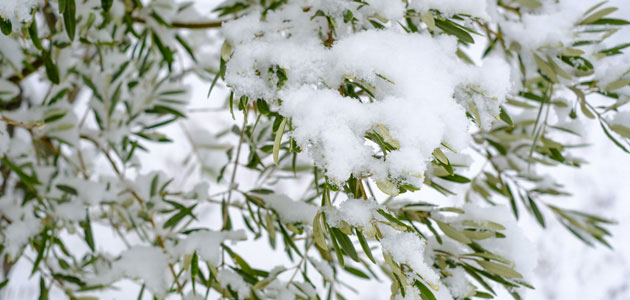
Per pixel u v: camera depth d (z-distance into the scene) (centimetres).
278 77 148
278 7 172
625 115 162
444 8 153
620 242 691
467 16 154
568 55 165
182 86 220
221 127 551
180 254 173
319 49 150
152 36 185
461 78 151
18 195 212
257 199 174
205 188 194
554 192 185
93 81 196
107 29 188
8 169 202
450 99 146
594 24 168
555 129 180
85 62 196
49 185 190
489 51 183
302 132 142
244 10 191
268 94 148
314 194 188
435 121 142
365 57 146
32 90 222
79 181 193
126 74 201
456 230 158
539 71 170
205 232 170
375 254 191
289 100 144
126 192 198
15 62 181
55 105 193
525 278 160
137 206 200
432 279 145
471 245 160
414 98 145
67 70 191
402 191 142
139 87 205
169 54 183
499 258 155
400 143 141
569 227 193
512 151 187
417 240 147
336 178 140
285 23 155
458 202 198
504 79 151
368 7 154
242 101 148
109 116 192
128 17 179
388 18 152
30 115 189
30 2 150
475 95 152
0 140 181
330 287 173
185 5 190
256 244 559
